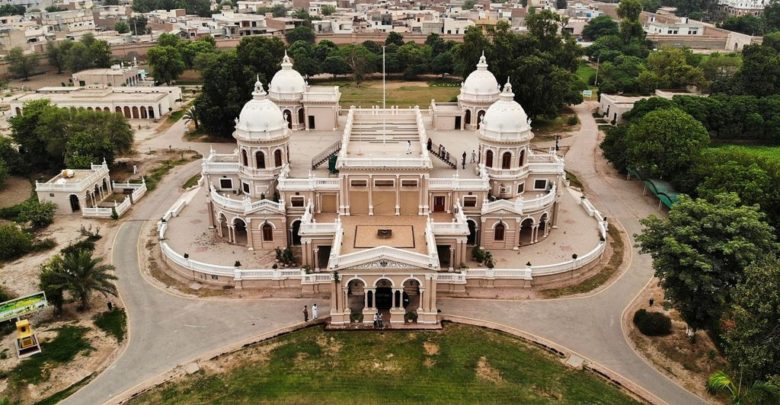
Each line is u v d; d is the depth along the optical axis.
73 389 52.31
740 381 46.94
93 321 62.25
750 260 52.38
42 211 85.69
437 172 79.31
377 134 85.94
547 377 53.72
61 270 62.22
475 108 95.75
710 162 87.56
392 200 73.69
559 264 69.62
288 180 74.00
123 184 99.12
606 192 98.62
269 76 129.00
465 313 64.12
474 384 52.56
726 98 126.25
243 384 52.66
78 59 186.12
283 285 69.06
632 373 54.66
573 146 122.31
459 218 69.94
